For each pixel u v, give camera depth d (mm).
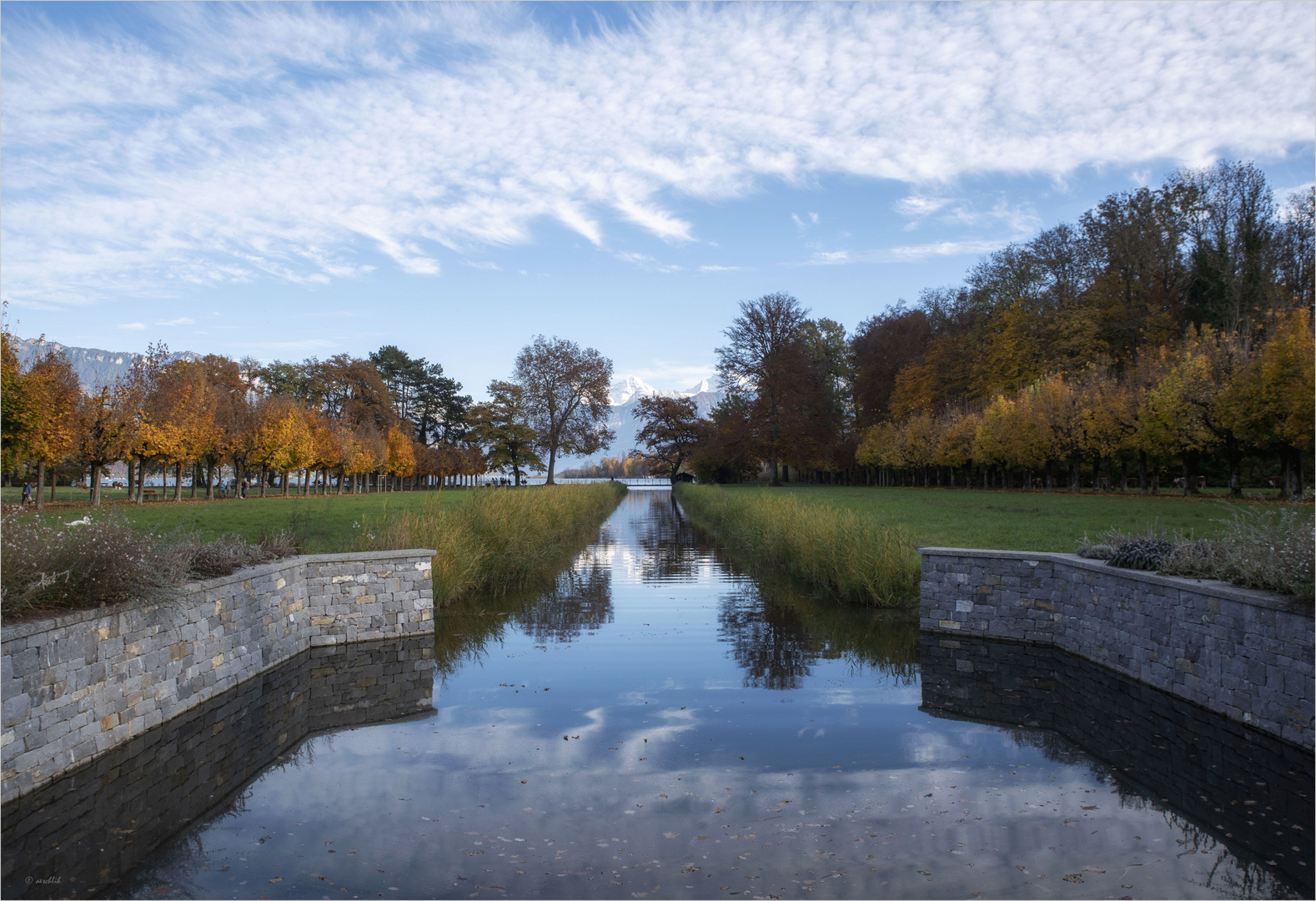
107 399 28281
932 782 5734
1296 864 4449
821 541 14719
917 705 7668
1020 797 5453
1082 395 33469
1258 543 7637
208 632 7902
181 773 5949
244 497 38875
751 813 5195
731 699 7879
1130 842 4750
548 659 9547
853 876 4316
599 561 19484
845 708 7578
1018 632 10570
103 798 5488
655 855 4578
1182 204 40312
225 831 4961
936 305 59938
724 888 4184
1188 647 7625
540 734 6855
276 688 8375
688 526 31406
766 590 14734
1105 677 8742
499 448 64750
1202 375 26844
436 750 6469
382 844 4750
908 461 48406
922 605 11227
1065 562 10125
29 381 22406
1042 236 43656
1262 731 6574
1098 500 27438
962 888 4184
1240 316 35531
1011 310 43750
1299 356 22766
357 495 45188
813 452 50562
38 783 5617
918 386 50938
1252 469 34688
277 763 6164
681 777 5844
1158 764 6082
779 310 50250
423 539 13391
